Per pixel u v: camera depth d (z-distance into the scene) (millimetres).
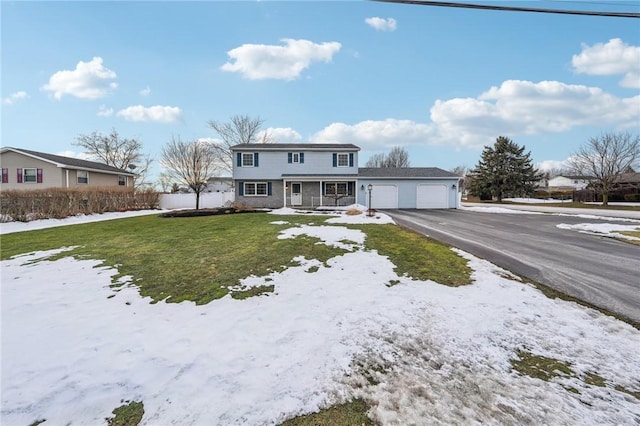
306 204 21781
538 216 15695
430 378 2494
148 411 2152
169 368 2660
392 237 8477
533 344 3031
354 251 6793
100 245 7699
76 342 3127
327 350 2918
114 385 2443
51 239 8711
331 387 2383
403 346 2994
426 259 6164
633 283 4793
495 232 9930
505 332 3260
